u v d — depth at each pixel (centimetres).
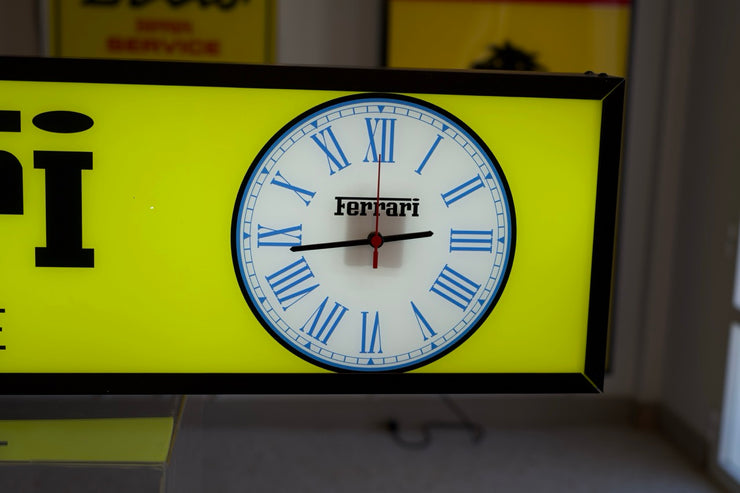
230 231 80
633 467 266
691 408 275
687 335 279
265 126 78
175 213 79
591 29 265
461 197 80
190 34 255
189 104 78
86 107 77
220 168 79
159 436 90
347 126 78
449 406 298
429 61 261
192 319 81
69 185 78
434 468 259
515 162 81
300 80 77
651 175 289
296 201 79
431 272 81
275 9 257
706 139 265
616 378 304
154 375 81
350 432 290
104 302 80
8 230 78
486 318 83
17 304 79
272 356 82
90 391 81
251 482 244
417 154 79
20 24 248
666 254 291
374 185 79
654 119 284
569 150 81
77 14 250
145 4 252
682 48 276
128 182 78
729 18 250
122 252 79
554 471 260
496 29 261
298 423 293
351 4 264
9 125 76
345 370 82
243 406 289
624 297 298
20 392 80
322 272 80
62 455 83
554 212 82
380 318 81
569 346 84
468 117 79
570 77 79
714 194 259
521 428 299
